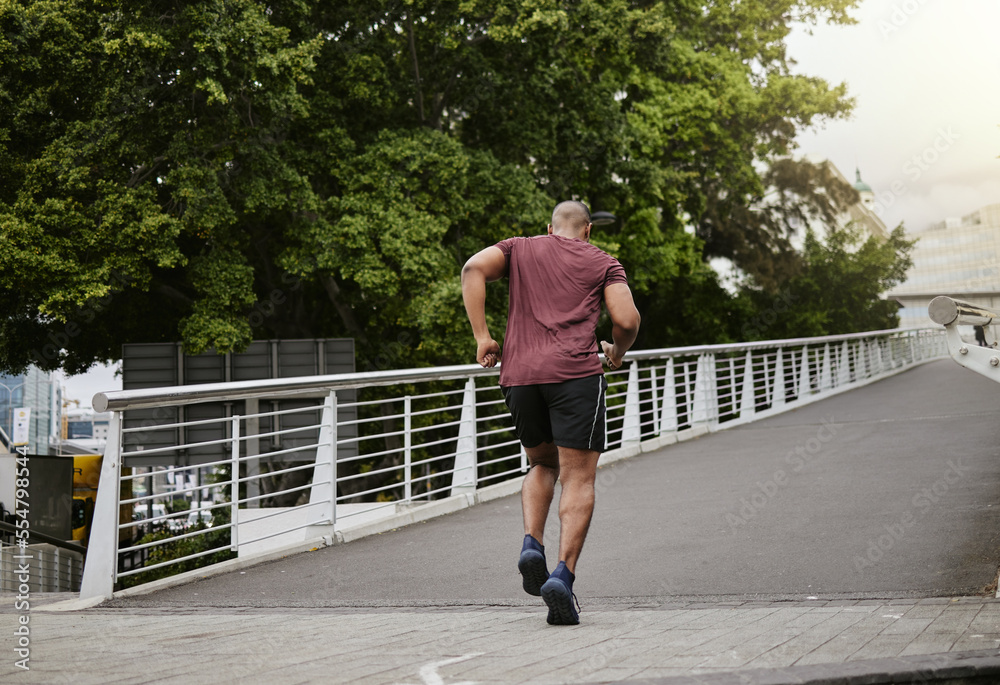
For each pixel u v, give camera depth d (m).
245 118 14.55
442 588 4.92
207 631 3.42
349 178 16.27
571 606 3.30
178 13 13.63
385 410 18.66
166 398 5.37
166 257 13.83
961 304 3.46
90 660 2.72
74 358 20.03
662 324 29.48
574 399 3.42
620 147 19.16
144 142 13.98
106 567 4.95
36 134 14.29
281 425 12.59
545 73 18.09
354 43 16.45
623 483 8.65
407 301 17.20
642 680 2.22
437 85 17.95
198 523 13.90
